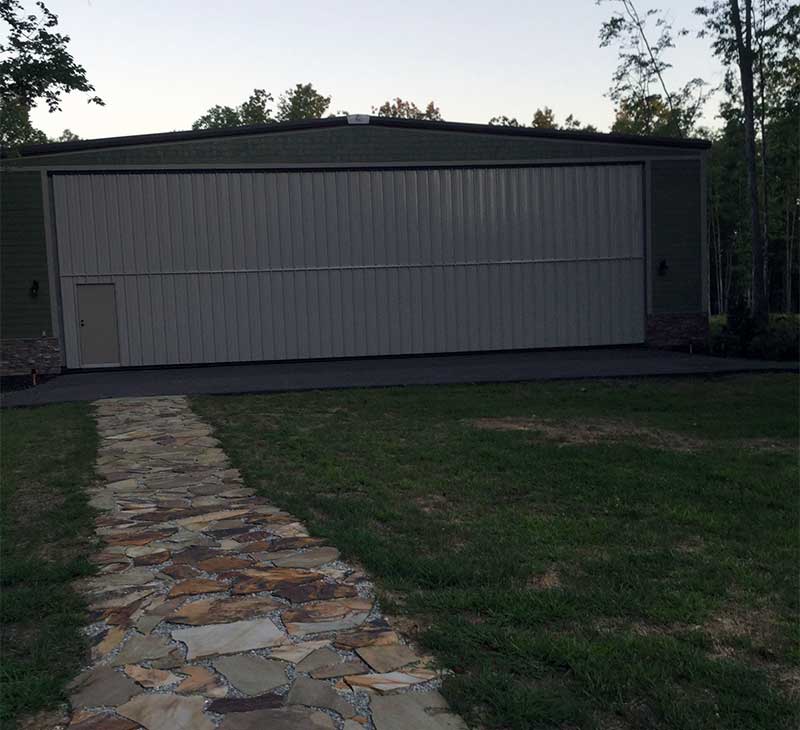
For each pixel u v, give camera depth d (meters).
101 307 20.33
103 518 6.50
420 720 3.23
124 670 3.74
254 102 54.12
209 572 5.09
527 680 3.55
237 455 8.98
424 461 8.41
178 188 20.36
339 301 21.09
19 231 19.80
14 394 16.34
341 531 5.86
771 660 3.81
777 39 26.77
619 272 21.94
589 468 7.95
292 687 3.51
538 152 21.47
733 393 14.01
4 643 4.14
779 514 6.33
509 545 5.48
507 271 21.59
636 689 3.45
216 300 20.69
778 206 45.59
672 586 4.70
